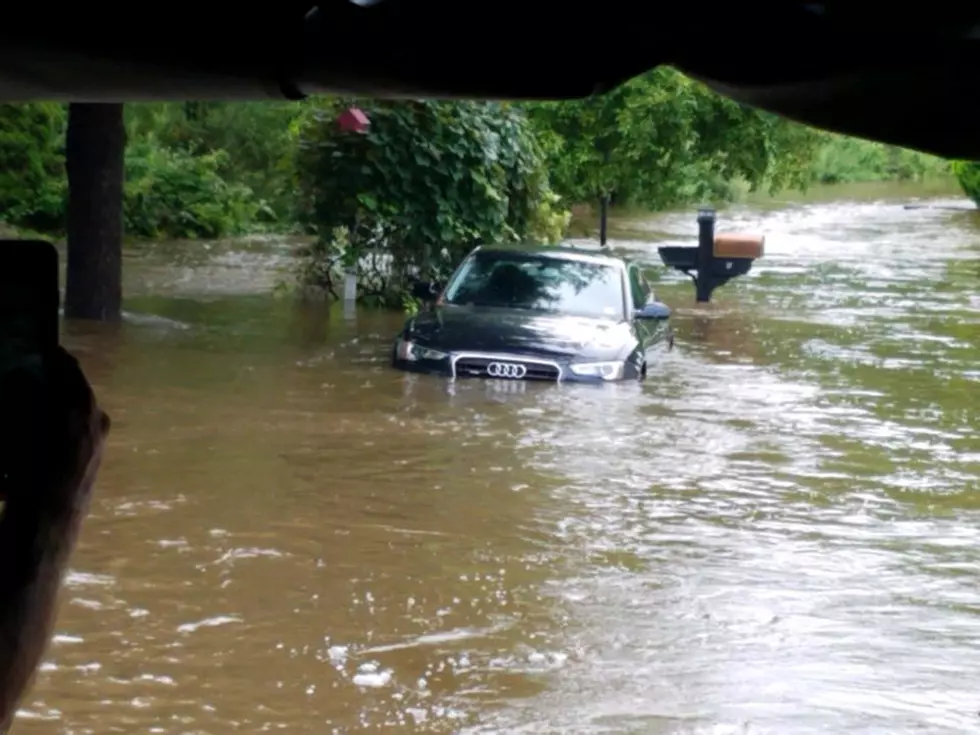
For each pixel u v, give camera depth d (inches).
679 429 459.8
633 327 557.3
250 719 222.5
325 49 79.6
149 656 247.6
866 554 325.7
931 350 654.5
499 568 305.0
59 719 219.9
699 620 276.2
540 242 776.3
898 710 232.5
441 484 376.2
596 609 280.8
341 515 340.8
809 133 872.3
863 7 76.4
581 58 79.3
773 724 225.3
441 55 79.6
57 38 77.4
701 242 831.1
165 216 1163.9
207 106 1242.0
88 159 634.8
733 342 671.1
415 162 717.3
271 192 1242.6
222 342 595.5
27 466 66.3
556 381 523.8
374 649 255.0
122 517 330.6
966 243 1278.3
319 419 448.1
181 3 76.3
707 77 80.2
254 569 297.1
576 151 855.7
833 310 804.6
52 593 66.5
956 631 273.1
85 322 632.4
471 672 245.4
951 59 77.7
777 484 391.5
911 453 436.8
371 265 733.3
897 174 2076.8
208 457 392.8
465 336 534.0
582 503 362.9
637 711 230.1
